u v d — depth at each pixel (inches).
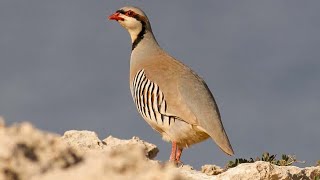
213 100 616.4
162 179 218.4
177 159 620.4
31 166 226.8
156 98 612.1
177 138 613.3
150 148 564.1
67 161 237.5
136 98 635.5
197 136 612.7
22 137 235.5
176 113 604.4
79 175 218.5
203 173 515.8
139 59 650.8
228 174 488.1
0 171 221.6
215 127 597.0
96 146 535.8
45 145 236.4
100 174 216.4
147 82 620.4
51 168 230.8
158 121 617.6
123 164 221.6
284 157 579.8
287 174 497.7
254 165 491.5
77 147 520.4
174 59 642.8
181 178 223.8
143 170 224.8
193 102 604.1
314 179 515.8
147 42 658.8
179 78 614.2
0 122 246.2
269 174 491.2
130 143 553.9
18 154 226.8
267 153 582.9
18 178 224.2
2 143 227.3
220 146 590.9
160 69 623.5
